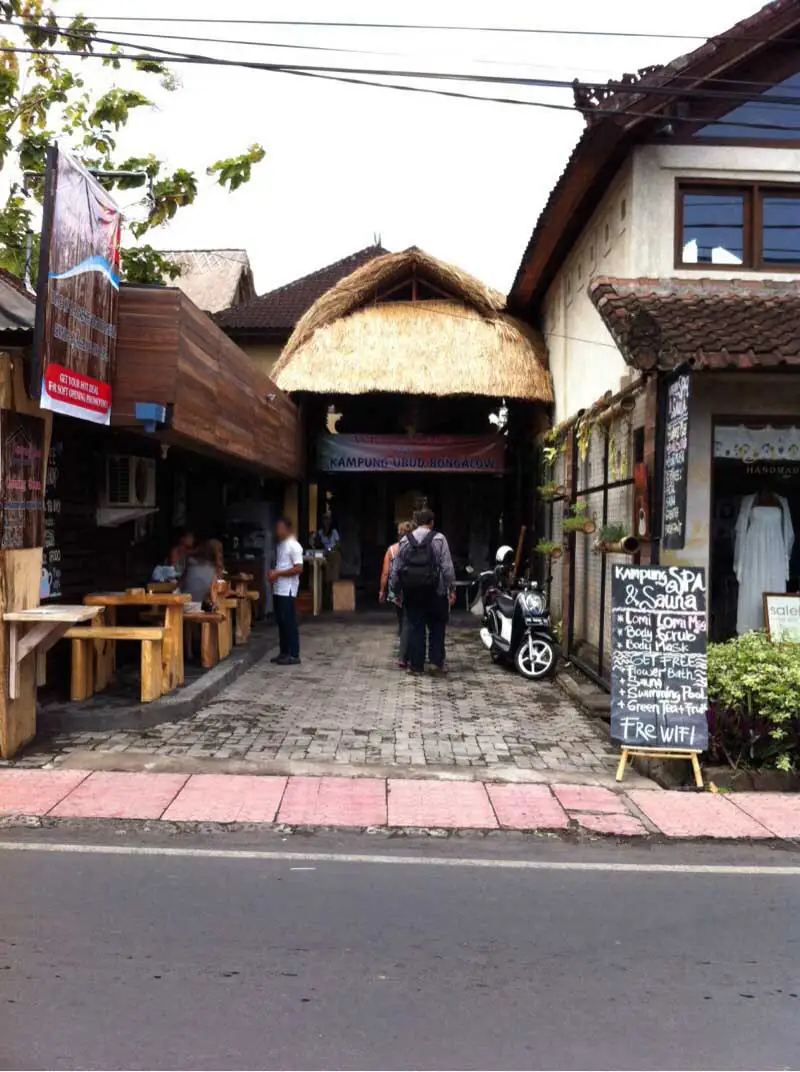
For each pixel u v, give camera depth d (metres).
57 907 4.63
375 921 4.56
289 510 17.16
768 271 10.12
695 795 6.94
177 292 7.82
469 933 4.45
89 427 9.30
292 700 9.65
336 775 7.12
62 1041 3.37
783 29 9.64
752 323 8.70
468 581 18.89
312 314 16.11
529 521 17.14
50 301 6.36
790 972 4.09
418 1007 3.69
